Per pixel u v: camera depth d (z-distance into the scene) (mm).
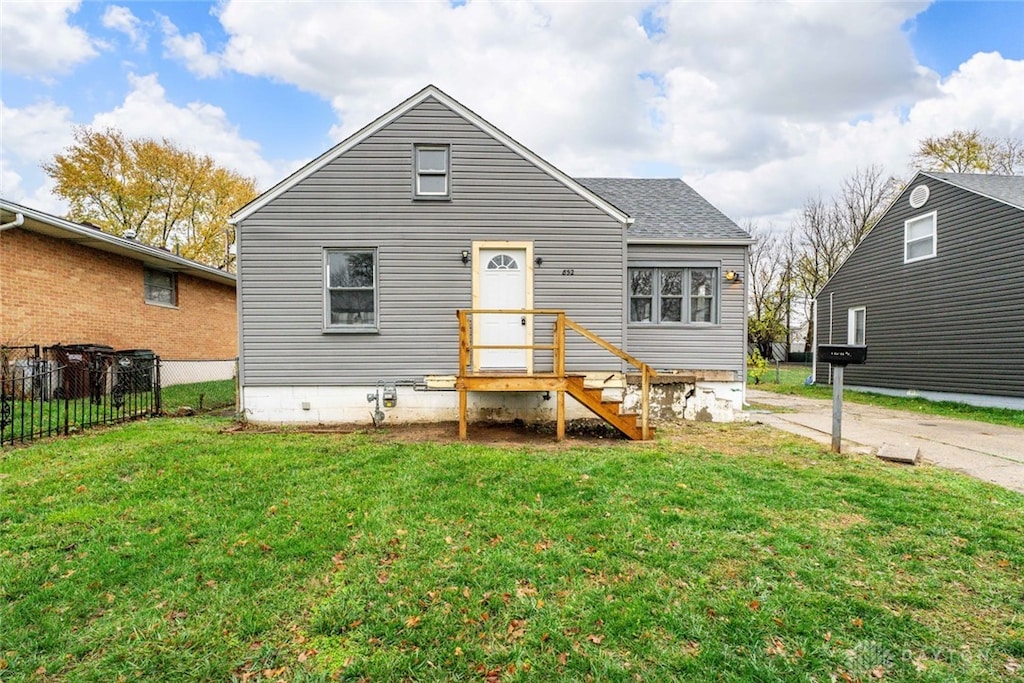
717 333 9664
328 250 8281
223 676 2324
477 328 8438
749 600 2916
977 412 10516
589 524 3941
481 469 5355
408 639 2572
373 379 8297
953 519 4086
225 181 27453
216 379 15680
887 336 14352
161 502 4359
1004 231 10695
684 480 5047
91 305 10852
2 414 6305
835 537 3754
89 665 2387
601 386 7590
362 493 4637
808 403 12844
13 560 3320
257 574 3184
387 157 8297
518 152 8461
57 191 23500
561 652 2480
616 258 8578
